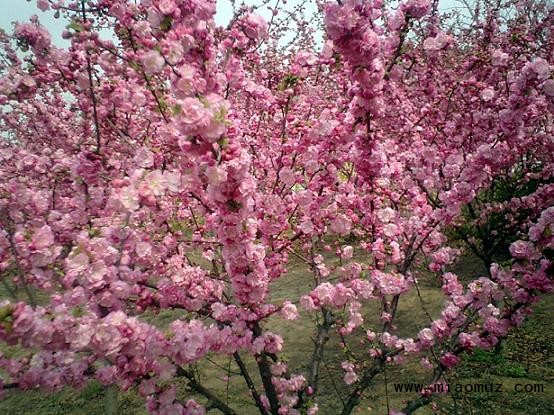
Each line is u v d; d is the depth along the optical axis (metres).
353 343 5.74
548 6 7.13
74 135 4.95
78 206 3.41
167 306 3.02
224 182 2.01
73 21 2.76
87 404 5.52
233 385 5.34
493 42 5.94
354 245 6.28
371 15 2.08
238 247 2.25
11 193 3.89
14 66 3.67
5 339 1.82
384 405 4.45
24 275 3.96
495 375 4.74
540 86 2.92
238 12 3.95
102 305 2.31
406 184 3.63
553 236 2.50
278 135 4.00
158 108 2.82
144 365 2.22
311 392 3.28
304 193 2.96
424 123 5.38
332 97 4.84
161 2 2.07
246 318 2.60
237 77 3.10
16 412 5.53
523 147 4.98
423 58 4.86
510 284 2.81
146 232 3.51
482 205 5.58
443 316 2.92
